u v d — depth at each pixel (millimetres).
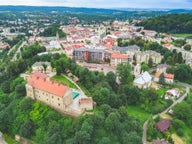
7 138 136000
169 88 192250
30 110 136625
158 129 134000
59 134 119125
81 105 126625
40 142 124000
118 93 159500
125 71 174875
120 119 125500
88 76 161500
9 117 141250
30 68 192250
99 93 137125
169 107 162125
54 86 132875
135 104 160750
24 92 152000
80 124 117312
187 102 165750
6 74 189375
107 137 114125
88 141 112312
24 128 129000
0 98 158875
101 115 119938
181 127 137875
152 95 158000
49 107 134000
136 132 121812
